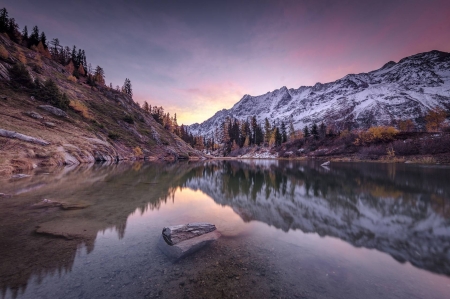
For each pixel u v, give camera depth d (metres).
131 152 59.72
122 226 8.94
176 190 18.22
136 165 43.41
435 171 31.27
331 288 4.92
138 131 75.75
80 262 5.84
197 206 13.20
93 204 12.23
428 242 7.81
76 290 4.62
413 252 7.00
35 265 5.61
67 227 8.45
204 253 6.70
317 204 13.90
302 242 7.80
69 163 34.19
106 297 4.44
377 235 8.59
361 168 38.97
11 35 77.88
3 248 6.50
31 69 58.44
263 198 15.87
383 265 6.12
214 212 11.93
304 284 5.06
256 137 128.38
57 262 5.81
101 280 5.04
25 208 10.81
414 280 5.34
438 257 6.63
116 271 5.46
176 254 6.50
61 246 6.82
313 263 6.16
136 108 95.50
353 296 4.64
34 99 44.75
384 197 15.59
